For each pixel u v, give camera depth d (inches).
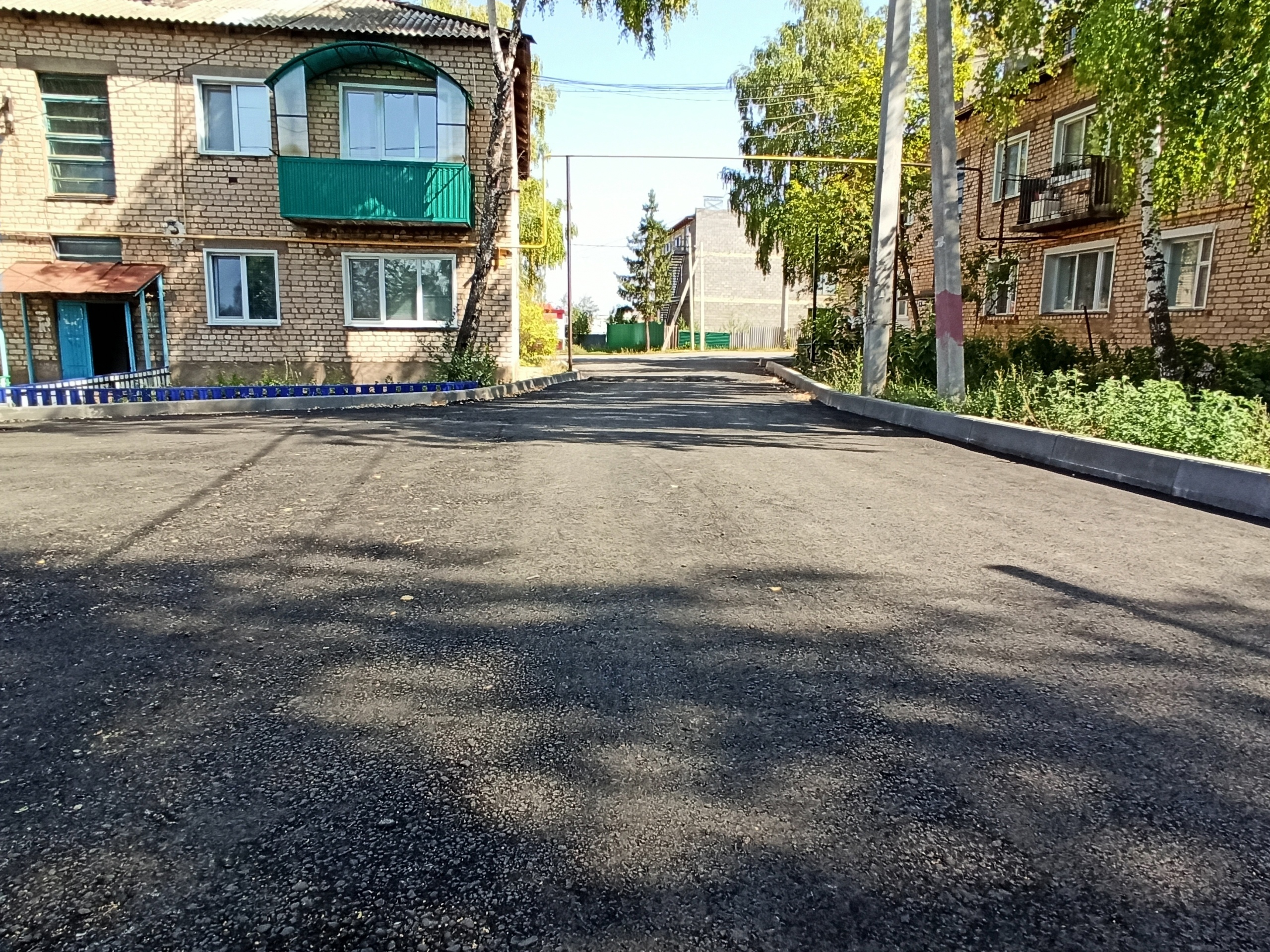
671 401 560.4
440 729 99.1
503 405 520.4
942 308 427.5
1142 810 84.2
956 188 422.0
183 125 617.9
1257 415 291.3
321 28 605.6
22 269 604.7
